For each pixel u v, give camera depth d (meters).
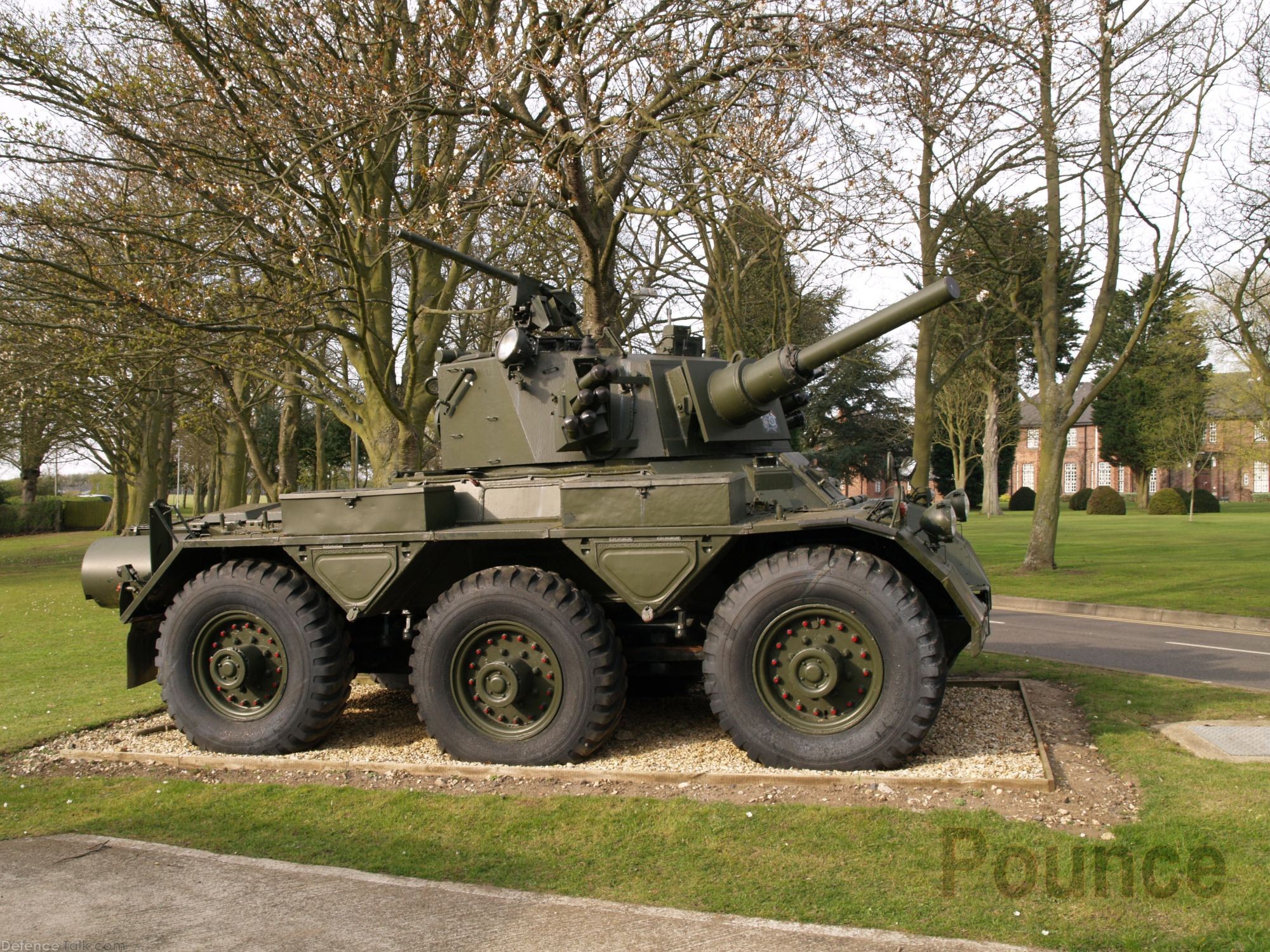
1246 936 3.71
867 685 5.89
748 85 10.87
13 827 5.29
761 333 23.12
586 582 7.05
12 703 8.58
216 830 5.16
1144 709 7.36
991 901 4.07
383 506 6.70
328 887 4.40
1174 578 17.30
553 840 4.88
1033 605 15.06
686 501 6.13
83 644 12.35
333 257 13.30
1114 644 11.38
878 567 5.87
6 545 40.94
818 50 10.51
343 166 13.12
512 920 4.00
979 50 12.13
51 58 13.21
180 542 7.18
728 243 18.38
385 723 7.71
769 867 4.46
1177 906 3.97
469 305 21.69
